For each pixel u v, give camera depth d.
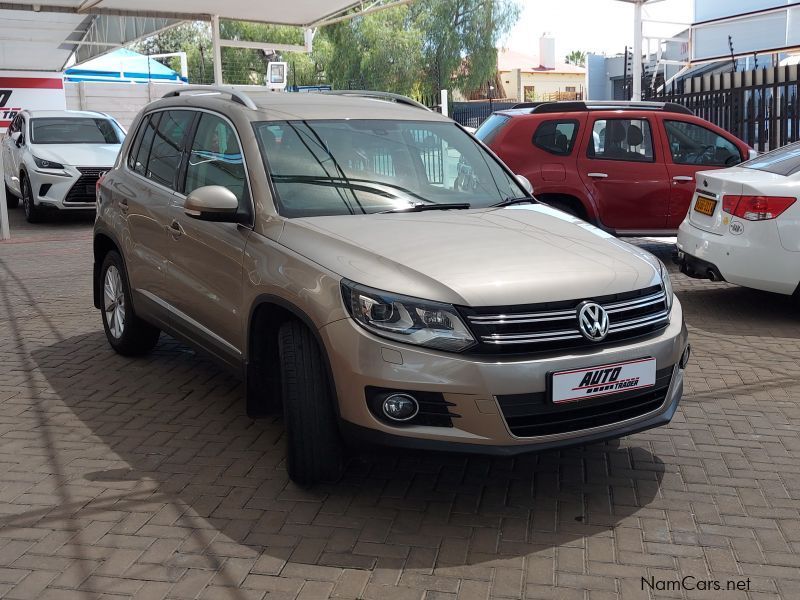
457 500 4.11
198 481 4.33
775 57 17.77
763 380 5.90
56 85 25.23
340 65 48.06
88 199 15.19
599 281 3.90
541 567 3.51
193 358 6.49
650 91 17.77
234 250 4.55
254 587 3.37
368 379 3.68
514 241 4.18
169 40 56.69
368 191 4.72
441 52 48.03
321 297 3.86
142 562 3.56
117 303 6.44
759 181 7.30
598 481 4.32
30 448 4.79
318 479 4.10
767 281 7.29
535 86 78.75
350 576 3.44
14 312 8.19
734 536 3.75
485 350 3.64
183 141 5.55
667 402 4.09
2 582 3.41
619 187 10.00
